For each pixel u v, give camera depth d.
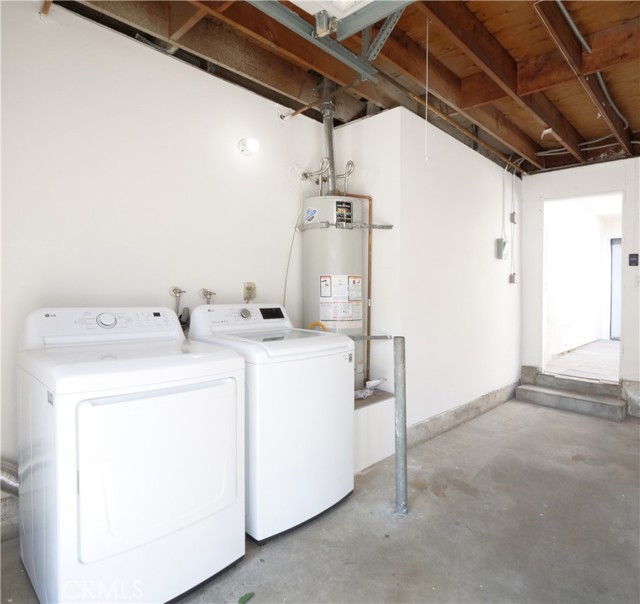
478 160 3.74
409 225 2.88
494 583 1.56
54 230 1.79
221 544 1.55
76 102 1.84
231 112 2.45
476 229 3.72
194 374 1.44
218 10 1.86
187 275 2.26
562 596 1.50
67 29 1.82
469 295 3.61
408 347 2.89
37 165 1.74
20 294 1.70
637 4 2.15
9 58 1.66
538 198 4.52
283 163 2.76
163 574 1.38
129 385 1.28
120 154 1.99
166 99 2.16
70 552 1.18
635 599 1.48
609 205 6.62
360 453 2.52
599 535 1.88
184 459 1.42
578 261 6.74
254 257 2.60
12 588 1.47
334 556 1.71
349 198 2.75
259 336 2.13
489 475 2.49
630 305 3.88
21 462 1.54
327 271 2.69
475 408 3.71
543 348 4.58
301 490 1.86
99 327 1.73
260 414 1.69
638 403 3.79
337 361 2.01
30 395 1.39
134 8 1.96
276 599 1.47
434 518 2.01
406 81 3.03
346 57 1.96
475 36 2.28
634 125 3.73
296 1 1.58
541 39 2.47
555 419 3.65
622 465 2.65
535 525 1.96
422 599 1.48
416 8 2.21
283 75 2.70
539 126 3.81
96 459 1.22
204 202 2.33
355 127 3.03
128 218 2.02
